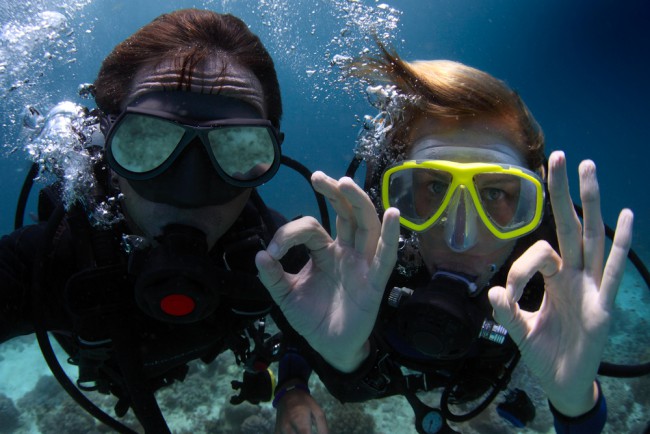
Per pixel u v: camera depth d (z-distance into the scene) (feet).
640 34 32.12
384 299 1.80
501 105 1.47
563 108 45.37
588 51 38.27
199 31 1.32
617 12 30.71
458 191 1.45
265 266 1.25
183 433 5.10
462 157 1.47
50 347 1.48
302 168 1.98
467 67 1.56
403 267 1.78
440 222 1.54
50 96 1.83
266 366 1.98
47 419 5.48
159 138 1.24
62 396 5.99
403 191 1.57
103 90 1.36
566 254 1.17
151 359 1.65
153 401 1.43
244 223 1.70
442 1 35.45
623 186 36.70
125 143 1.23
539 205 1.46
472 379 1.80
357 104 1.76
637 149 44.42
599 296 1.13
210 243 1.46
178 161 1.24
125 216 1.46
